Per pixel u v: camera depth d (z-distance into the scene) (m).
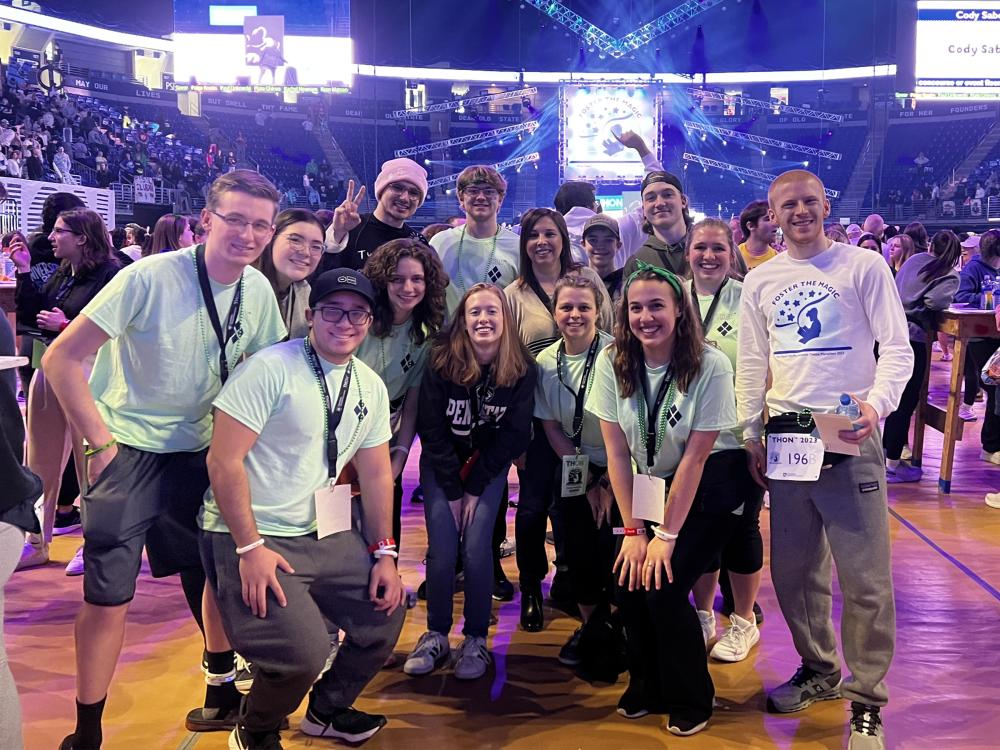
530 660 3.06
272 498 2.25
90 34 23.59
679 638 2.50
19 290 3.97
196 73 21.73
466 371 2.89
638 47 26.08
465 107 28.50
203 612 2.52
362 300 2.22
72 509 4.55
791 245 2.54
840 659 2.99
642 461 2.65
